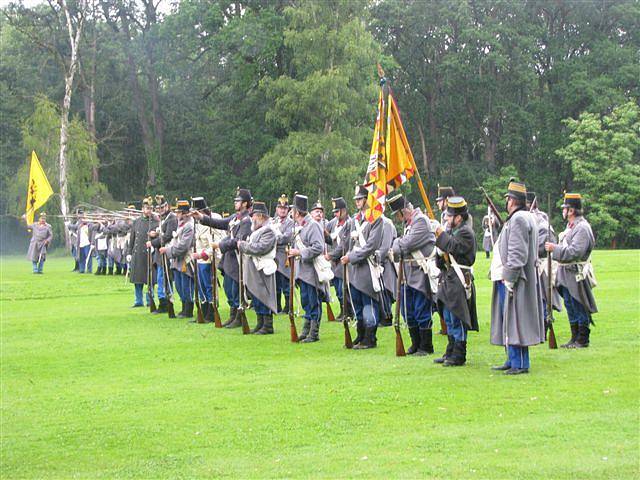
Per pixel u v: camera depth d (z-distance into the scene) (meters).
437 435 8.06
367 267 13.15
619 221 56.19
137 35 58.91
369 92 48.41
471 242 11.22
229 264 15.98
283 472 7.23
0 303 21.05
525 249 10.45
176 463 7.68
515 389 9.80
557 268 12.77
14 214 51.66
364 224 13.11
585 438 7.71
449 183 62.31
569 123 57.06
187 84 60.81
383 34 62.25
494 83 60.53
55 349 13.91
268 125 56.31
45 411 9.76
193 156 60.75
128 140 62.81
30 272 32.97
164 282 18.00
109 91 61.69
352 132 48.94
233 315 16.17
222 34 52.28
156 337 14.96
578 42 64.00
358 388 10.18
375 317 13.33
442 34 60.75
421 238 12.29
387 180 12.80
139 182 63.84
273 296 15.09
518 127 61.28
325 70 47.50
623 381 10.02
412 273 12.42
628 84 61.22
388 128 12.73
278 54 54.12
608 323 14.73
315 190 47.38
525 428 8.12
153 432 8.71
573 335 12.78
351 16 48.72
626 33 65.00
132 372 11.86
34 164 36.91
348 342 13.29
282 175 49.28
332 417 8.93
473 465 7.09
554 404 9.01
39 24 56.16
